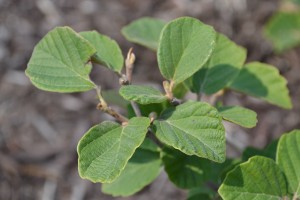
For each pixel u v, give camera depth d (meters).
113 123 0.49
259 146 1.24
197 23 0.52
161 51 0.52
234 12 1.46
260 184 0.49
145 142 0.62
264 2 1.46
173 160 0.59
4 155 1.23
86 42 0.52
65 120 1.29
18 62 1.38
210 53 0.52
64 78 0.52
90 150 0.47
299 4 1.29
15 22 1.46
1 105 1.31
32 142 1.26
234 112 0.53
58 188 1.20
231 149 0.95
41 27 1.45
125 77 0.53
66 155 1.24
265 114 1.30
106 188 0.62
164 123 0.49
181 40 0.52
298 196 0.51
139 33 0.69
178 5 1.48
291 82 1.36
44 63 0.53
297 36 1.33
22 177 1.21
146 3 1.48
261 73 0.68
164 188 1.20
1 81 1.35
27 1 1.49
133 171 0.62
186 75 0.52
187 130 0.49
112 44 0.55
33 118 1.29
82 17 1.46
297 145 0.52
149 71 1.35
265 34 1.36
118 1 1.49
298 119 1.29
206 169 0.59
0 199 1.19
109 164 0.47
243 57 0.61
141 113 0.55
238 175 0.49
